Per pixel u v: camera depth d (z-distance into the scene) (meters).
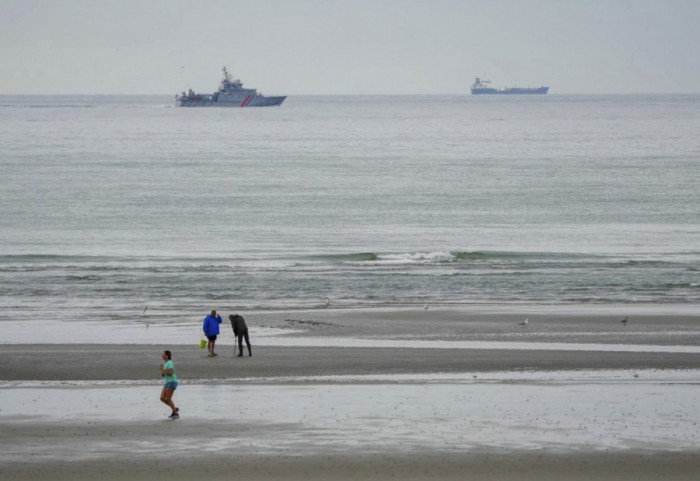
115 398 93.81
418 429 81.56
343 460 73.06
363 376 105.44
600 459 73.44
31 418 85.44
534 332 133.25
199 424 83.25
